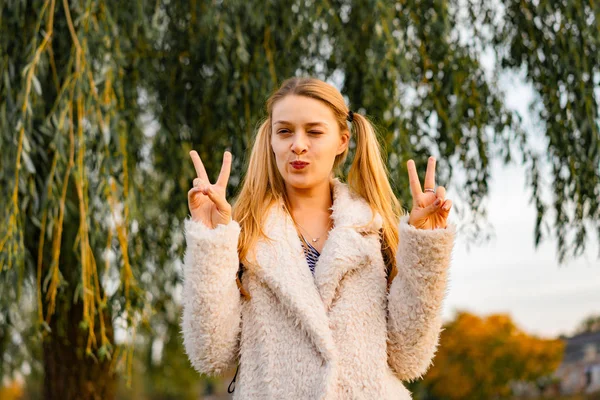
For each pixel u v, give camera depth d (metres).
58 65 3.41
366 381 1.44
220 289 1.45
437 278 1.43
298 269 1.51
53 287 2.99
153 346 5.08
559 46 3.72
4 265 2.95
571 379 16.25
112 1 3.34
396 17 3.52
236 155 3.63
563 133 3.71
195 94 3.76
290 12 3.57
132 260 3.30
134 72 3.50
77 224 3.56
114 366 3.74
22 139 2.94
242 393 1.48
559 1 3.74
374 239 1.58
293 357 1.46
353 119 1.72
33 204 3.25
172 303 4.55
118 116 3.12
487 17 3.90
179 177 3.70
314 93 1.58
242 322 1.51
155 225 3.94
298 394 1.44
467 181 3.79
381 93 3.39
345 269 1.50
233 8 3.42
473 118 3.71
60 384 3.89
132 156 3.31
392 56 3.31
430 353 1.51
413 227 1.42
